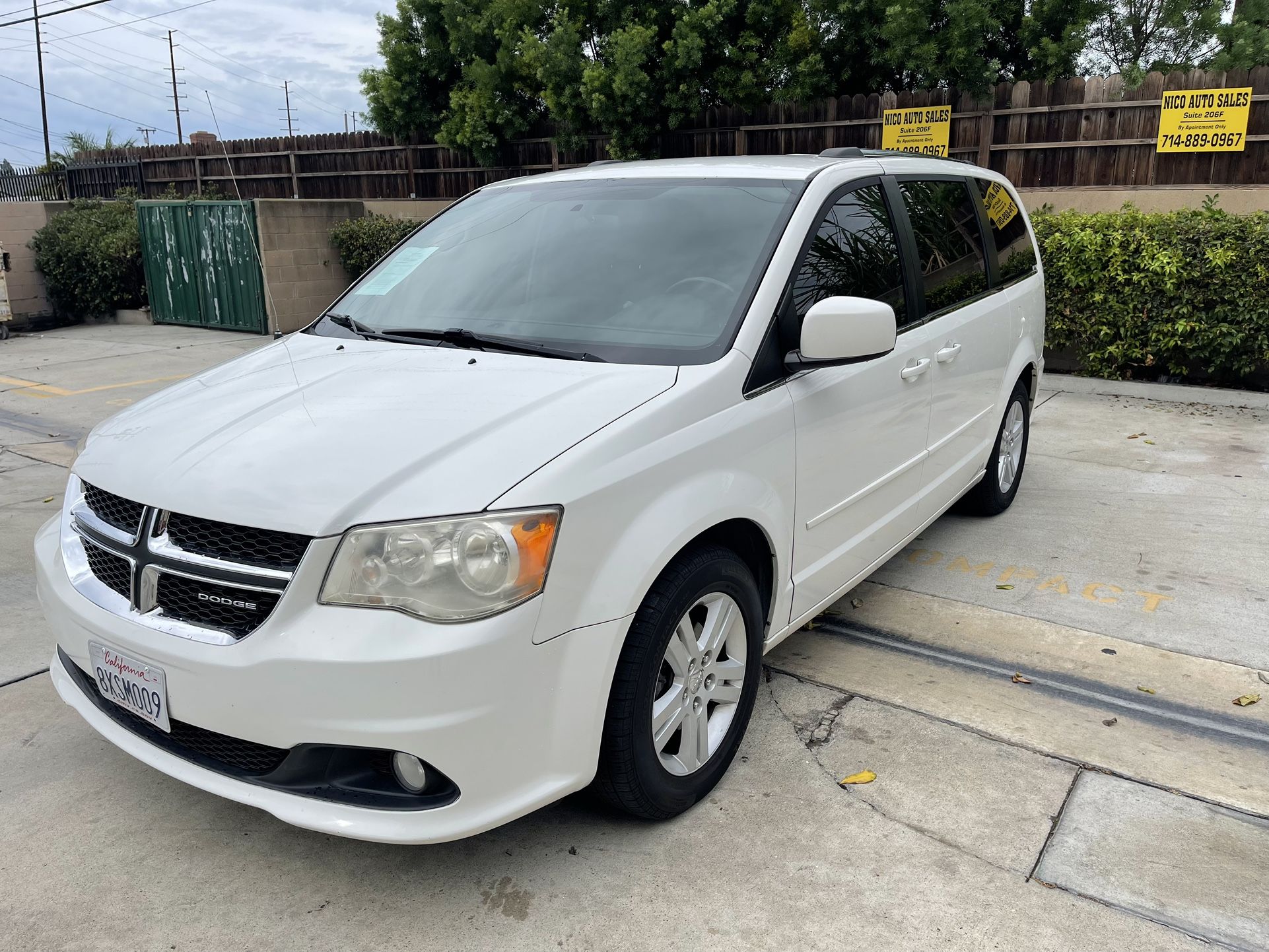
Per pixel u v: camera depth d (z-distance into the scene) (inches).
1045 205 358.9
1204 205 321.4
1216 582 170.6
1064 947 87.0
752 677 113.7
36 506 215.3
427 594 81.7
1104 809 106.9
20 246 545.6
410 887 95.6
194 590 88.5
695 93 448.5
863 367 128.4
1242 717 126.6
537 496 84.7
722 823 104.9
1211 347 314.3
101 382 374.6
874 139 416.8
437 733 81.4
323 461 89.2
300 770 85.7
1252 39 374.3
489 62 530.9
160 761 94.0
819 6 403.5
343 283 527.2
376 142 597.9
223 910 92.9
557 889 95.0
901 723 125.2
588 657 88.3
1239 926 89.6
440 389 103.4
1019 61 427.5
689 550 100.5
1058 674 138.3
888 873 96.9
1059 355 359.9
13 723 125.4
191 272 516.4
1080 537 192.9
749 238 121.6
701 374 104.2
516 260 133.7
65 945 88.4
